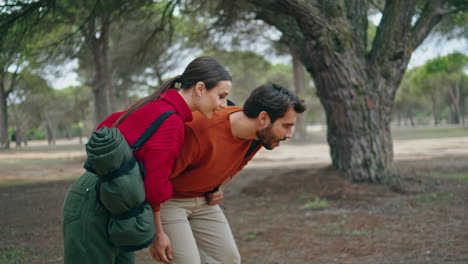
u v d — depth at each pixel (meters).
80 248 1.97
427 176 9.38
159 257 2.06
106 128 1.85
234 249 2.40
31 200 8.30
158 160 1.87
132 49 11.88
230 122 2.19
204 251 2.41
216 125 2.16
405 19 7.50
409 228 5.01
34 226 5.83
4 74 6.88
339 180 7.79
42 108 43.69
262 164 16.19
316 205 6.64
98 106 18.23
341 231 5.02
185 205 2.31
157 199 1.89
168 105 2.00
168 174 1.92
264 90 2.13
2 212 6.97
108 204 1.83
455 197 6.90
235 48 15.38
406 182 8.01
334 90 7.73
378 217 5.73
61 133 75.25
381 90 7.78
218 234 2.39
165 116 1.92
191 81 2.09
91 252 1.97
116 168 1.77
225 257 2.39
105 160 1.72
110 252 2.01
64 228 2.03
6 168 17.30
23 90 27.95
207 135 2.14
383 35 7.67
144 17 9.01
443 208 6.09
